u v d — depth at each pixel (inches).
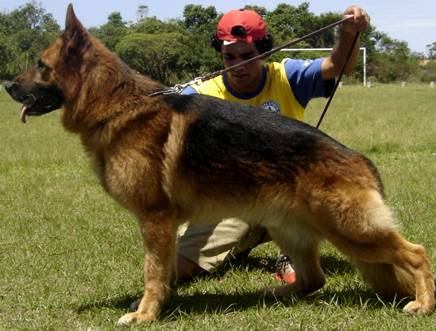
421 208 294.8
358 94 1505.9
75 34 172.4
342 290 195.0
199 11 2689.5
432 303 165.8
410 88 1852.9
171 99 171.6
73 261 231.9
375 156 492.1
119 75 171.3
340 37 195.3
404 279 170.4
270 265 232.7
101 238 265.6
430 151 506.3
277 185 165.8
